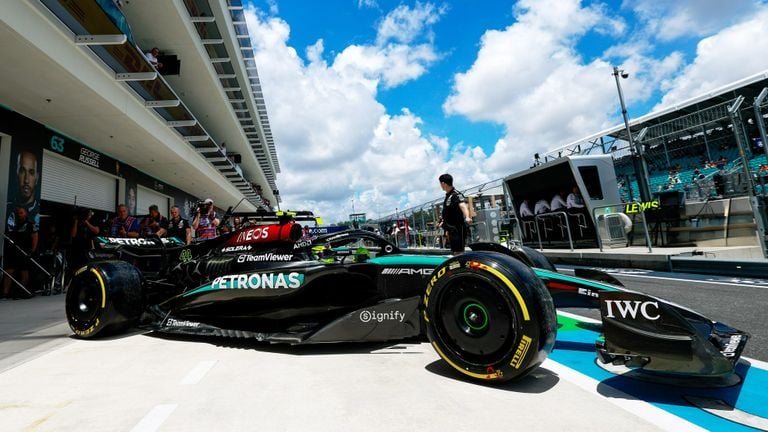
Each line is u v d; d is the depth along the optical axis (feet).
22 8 18.29
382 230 63.21
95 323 10.43
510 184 38.91
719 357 5.44
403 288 9.10
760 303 12.05
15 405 6.00
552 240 35.17
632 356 5.94
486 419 5.06
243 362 8.02
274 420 5.21
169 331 10.72
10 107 25.82
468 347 6.56
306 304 9.83
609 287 7.39
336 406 5.60
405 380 6.63
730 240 26.23
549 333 5.94
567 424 4.87
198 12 39.17
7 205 25.31
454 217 15.79
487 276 6.25
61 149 31.09
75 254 25.13
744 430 4.61
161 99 30.68
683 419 4.95
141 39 37.68
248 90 61.16
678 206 29.55
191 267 12.29
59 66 21.12
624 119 33.68
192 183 57.06
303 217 13.17
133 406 5.83
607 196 31.63
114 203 40.63
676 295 14.19
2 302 20.83
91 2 19.35
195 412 5.54
